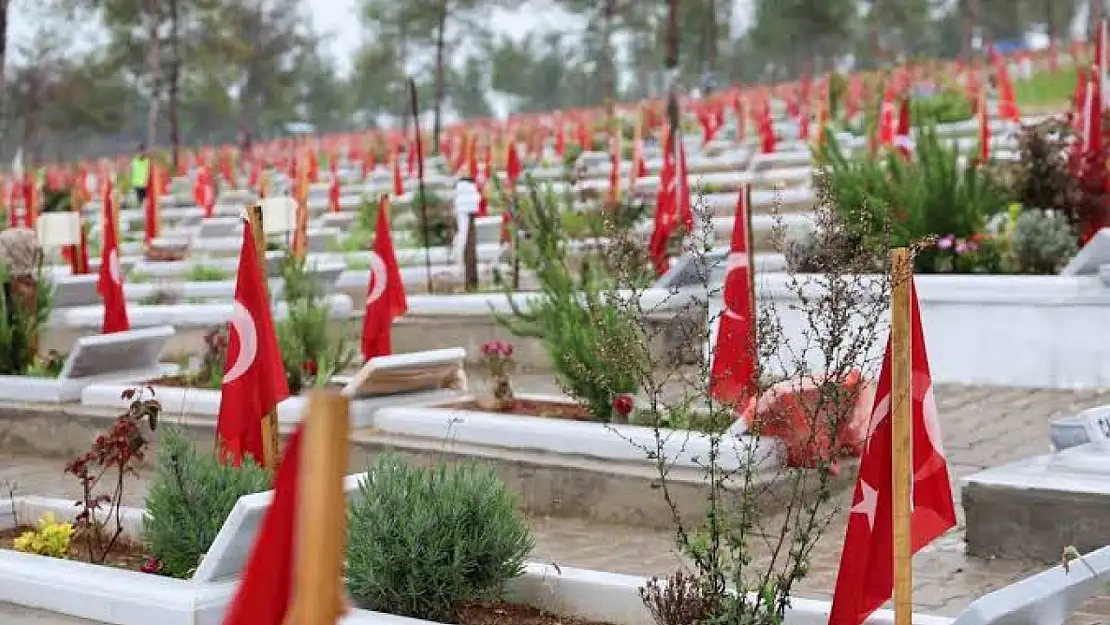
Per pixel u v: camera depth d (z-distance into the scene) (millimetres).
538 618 7309
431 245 24781
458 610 7367
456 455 10734
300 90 93000
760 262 16625
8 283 14898
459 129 57312
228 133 98688
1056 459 9039
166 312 18203
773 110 51188
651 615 7020
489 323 17016
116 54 65875
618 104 67750
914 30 83312
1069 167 16703
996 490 8781
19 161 46625
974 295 14594
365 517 7285
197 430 12352
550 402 11797
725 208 23219
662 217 16453
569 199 23047
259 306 9039
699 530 8102
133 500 11250
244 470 8375
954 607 7949
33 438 13523
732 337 9742
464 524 7309
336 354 13656
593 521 10070
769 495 9359
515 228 17938
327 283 19922
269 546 3984
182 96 79875
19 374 14688
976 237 15945
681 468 9820
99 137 98125
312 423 3461
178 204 42094
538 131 49406
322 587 3438
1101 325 14039
